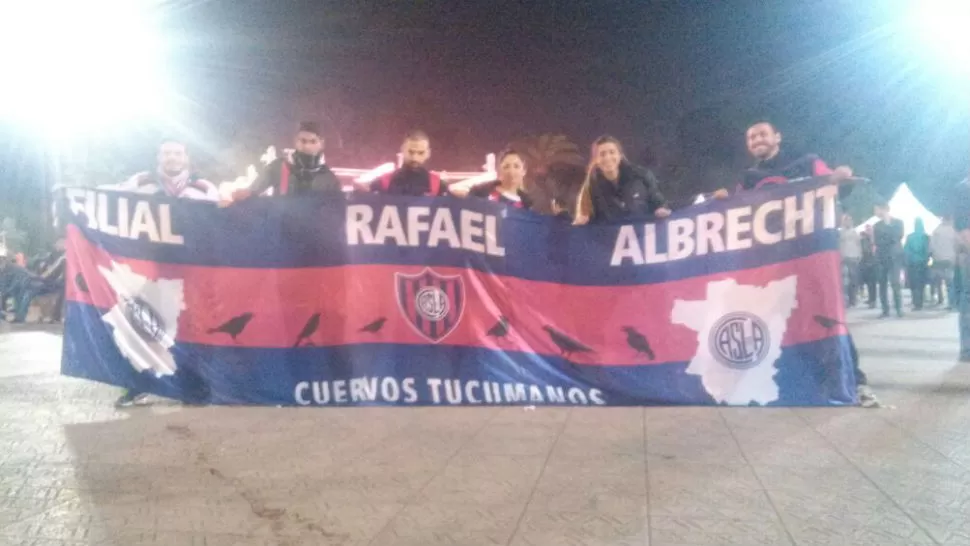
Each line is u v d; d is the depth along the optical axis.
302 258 7.42
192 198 7.47
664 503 4.89
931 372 8.77
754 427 6.51
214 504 4.98
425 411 7.20
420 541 4.40
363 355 7.37
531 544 4.34
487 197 7.96
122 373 7.47
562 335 7.30
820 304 7.05
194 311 7.48
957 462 5.57
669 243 7.22
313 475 5.49
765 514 4.70
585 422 6.75
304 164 7.93
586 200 7.63
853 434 6.27
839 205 7.14
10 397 7.93
